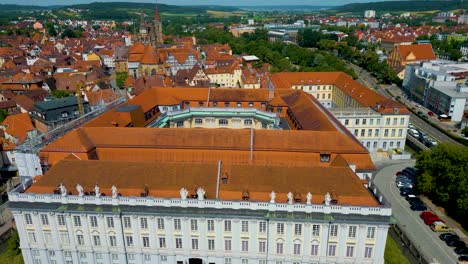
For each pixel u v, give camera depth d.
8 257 78.44
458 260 76.00
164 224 66.06
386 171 118.19
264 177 68.06
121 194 67.00
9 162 119.38
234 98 125.75
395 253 78.62
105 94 162.38
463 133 146.25
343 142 80.81
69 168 71.06
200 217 64.56
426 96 191.12
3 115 155.00
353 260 65.38
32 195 66.75
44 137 89.94
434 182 96.31
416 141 141.50
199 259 68.69
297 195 64.75
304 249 65.56
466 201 83.12
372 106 141.00
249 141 82.56
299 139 82.00
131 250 68.69
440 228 85.56
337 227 63.59
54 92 189.38
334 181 66.62
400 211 94.50
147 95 122.31
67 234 68.31
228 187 67.06
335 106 187.75
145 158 82.56
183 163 70.69
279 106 120.44
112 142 84.06
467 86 172.88
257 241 66.19
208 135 84.44
